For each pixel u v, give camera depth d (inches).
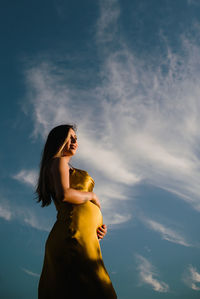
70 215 57.4
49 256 55.9
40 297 55.9
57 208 62.2
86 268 51.7
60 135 69.5
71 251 53.0
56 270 53.2
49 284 54.4
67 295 50.2
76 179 63.5
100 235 61.7
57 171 58.2
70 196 55.9
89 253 53.2
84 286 50.3
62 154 69.4
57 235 55.9
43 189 65.2
